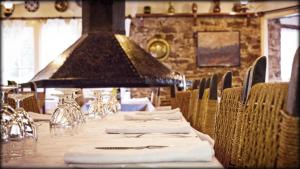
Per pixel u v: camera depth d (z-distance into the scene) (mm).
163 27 9773
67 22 9914
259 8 9719
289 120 1048
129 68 2660
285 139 1062
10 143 1557
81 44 2775
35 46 9969
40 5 9883
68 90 2182
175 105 5148
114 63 2691
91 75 2627
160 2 9805
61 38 9930
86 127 2352
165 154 1103
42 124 2617
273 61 9836
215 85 2764
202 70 9758
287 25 10305
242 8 9469
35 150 1477
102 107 2980
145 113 3088
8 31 9961
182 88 5441
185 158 1101
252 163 1431
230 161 1915
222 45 9734
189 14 9672
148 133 1949
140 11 9789
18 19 9922
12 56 9977
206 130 2736
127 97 9008
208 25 9750
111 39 2801
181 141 1552
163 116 2771
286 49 10406
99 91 3006
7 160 1261
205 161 1104
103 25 2838
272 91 1294
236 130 1808
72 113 2027
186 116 4191
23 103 3361
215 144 2459
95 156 1093
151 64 2818
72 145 1616
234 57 9727
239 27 9734
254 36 9742
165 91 9531
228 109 2143
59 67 2660
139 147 1406
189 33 9766
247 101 1644
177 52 9781
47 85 2604
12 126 1559
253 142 1459
